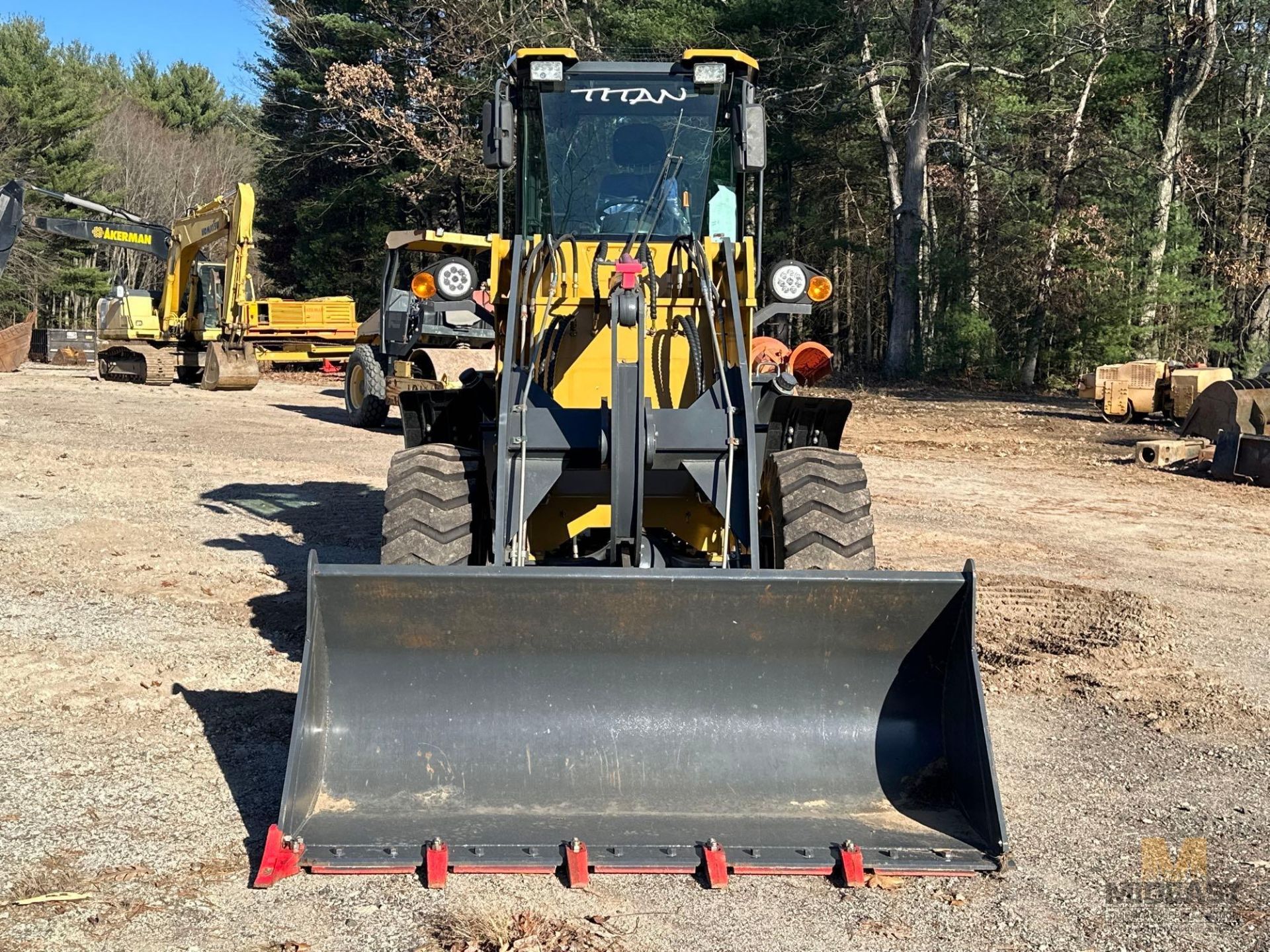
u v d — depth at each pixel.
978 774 4.49
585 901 4.08
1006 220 38.72
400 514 5.76
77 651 6.77
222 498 12.08
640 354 5.44
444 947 3.77
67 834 4.49
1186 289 33.69
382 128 40.75
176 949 3.73
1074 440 20.00
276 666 6.61
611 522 5.46
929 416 24.22
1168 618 8.43
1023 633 7.89
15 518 10.42
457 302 6.72
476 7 34.91
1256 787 5.34
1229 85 37.28
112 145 55.72
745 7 34.62
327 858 4.19
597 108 6.83
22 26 52.34
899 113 40.97
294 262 48.88
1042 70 34.44
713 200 6.89
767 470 6.46
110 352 27.22
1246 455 15.65
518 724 4.66
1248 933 4.02
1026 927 4.02
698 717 4.72
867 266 46.78
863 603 4.66
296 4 44.22
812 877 4.33
